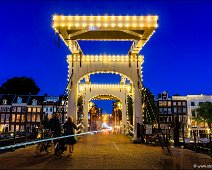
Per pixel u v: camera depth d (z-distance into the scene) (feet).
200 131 211.61
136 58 57.21
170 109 215.51
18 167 25.09
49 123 34.96
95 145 48.44
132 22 43.39
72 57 57.21
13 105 205.77
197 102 219.00
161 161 29.01
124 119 91.86
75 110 56.18
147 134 52.60
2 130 201.57
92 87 91.97
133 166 25.63
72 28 43.78
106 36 49.57
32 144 51.37
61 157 32.30
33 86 236.22
